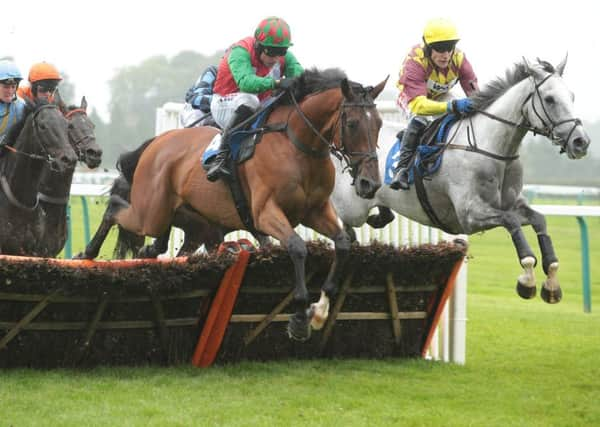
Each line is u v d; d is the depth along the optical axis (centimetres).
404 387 925
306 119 926
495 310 1630
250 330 993
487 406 859
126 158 1116
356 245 1017
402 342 1091
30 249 1083
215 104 1044
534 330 1402
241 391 862
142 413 762
